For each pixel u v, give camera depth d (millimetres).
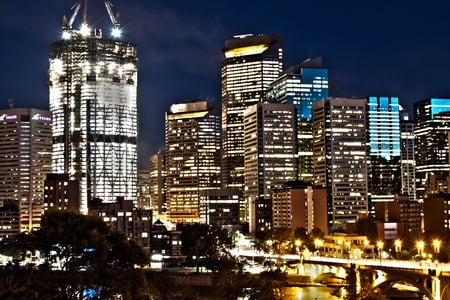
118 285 145375
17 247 155250
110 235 161750
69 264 144875
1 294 116438
